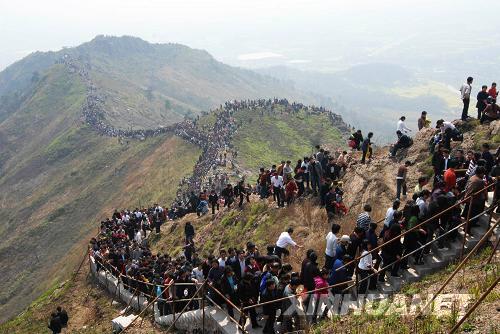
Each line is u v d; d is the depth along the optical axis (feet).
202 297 50.65
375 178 76.84
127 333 64.28
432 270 45.68
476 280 39.29
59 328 75.20
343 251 46.91
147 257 81.10
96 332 73.41
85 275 103.76
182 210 126.11
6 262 284.41
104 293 90.63
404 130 80.38
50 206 346.54
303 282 43.16
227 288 48.70
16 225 349.20
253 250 53.42
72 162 417.69
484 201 47.09
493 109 73.26
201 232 103.30
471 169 55.42
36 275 258.57
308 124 316.40
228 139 263.29
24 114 622.95
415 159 75.41
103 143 424.87
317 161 78.69
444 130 70.59
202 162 230.48
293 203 85.61
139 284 74.69
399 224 45.73
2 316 214.07
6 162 548.72
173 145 310.24
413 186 70.49
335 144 289.94
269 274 44.78
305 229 76.02
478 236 46.91
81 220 299.79
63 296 96.43
